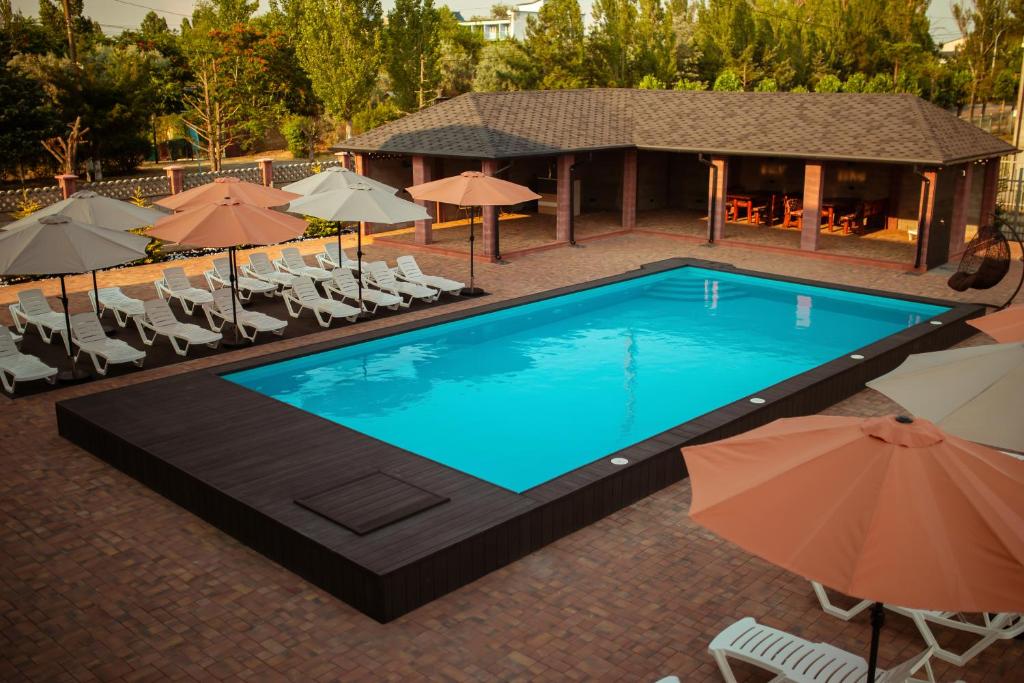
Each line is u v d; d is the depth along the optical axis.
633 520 10.24
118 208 17.39
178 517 10.27
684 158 32.59
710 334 18.80
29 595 8.58
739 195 30.03
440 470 10.46
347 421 13.95
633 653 7.62
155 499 10.74
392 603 8.09
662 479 11.07
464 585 8.77
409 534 8.77
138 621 8.13
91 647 7.72
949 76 68.25
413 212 18.64
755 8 73.50
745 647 7.03
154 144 59.91
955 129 24.34
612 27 62.25
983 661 7.53
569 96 29.98
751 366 16.75
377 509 9.30
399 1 56.19
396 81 57.47
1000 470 5.02
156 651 7.66
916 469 4.88
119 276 22.39
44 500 10.66
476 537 8.77
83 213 16.88
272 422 12.03
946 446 5.09
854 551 4.51
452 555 8.56
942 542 4.48
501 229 28.62
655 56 63.69
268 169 30.56
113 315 18.69
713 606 8.39
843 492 4.85
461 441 13.24
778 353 17.52
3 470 11.48
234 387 13.50
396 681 7.22
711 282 22.91
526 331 19.09
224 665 7.45
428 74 58.56
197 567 9.13
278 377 15.64
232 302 16.77
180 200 19.44
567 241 26.41
